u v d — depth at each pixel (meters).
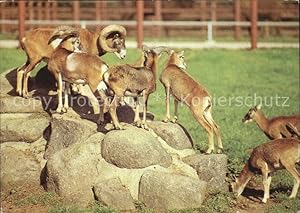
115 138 14.37
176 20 40.00
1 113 16.62
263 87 26.19
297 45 34.06
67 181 14.39
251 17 32.72
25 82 16.81
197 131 19.36
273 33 39.56
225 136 19.19
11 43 31.41
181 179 13.96
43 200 14.39
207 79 27.03
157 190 13.95
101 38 16.36
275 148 14.30
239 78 27.48
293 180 15.59
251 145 18.42
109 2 40.16
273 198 14.76
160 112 21.55
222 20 40.09
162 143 15.23
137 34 31.28
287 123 15.79
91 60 14.84
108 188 14.08
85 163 14.44
